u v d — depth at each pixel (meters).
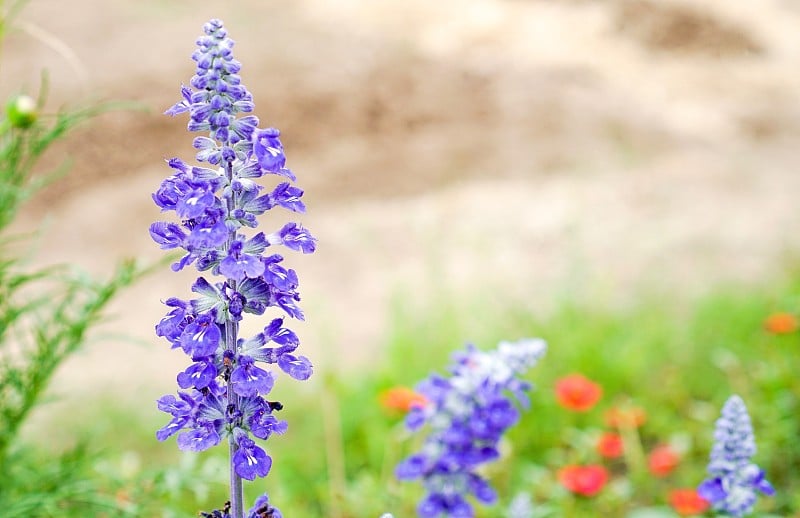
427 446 0.90
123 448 1.60
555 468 1.46
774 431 1.40
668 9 4.54
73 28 3.99
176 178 0.75
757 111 3.67
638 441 1.49
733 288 1.99
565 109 3.66
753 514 1.05
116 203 2.89
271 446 1.48
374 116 3.56
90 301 0.97
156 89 3.52
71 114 1.01
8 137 1.00
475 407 0.89
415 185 3.06
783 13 4.70
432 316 1.84
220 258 0.75
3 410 0.97
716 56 4.25
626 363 1.69
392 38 4.20
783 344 1.65
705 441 1.47
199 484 1.00
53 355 0.98
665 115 3.63
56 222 2.79
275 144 0.74
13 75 3.59
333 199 2.97
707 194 2.81
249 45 4.04
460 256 2.44
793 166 3.08
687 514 1.08
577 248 2.30
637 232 2.51
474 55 4.14
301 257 2.52
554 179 3.04
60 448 1.52
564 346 1.73
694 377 1.68
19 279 0.97
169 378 1.92
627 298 2.06
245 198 0.75
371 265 2.44
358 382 1.64
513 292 2.13
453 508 0.90
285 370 0.75
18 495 0.98
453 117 3.59
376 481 1.36
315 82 3.74
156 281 2.41
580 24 4.50
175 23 4.14
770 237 2.45
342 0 4.59
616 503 1.30
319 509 1.33
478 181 3.07
